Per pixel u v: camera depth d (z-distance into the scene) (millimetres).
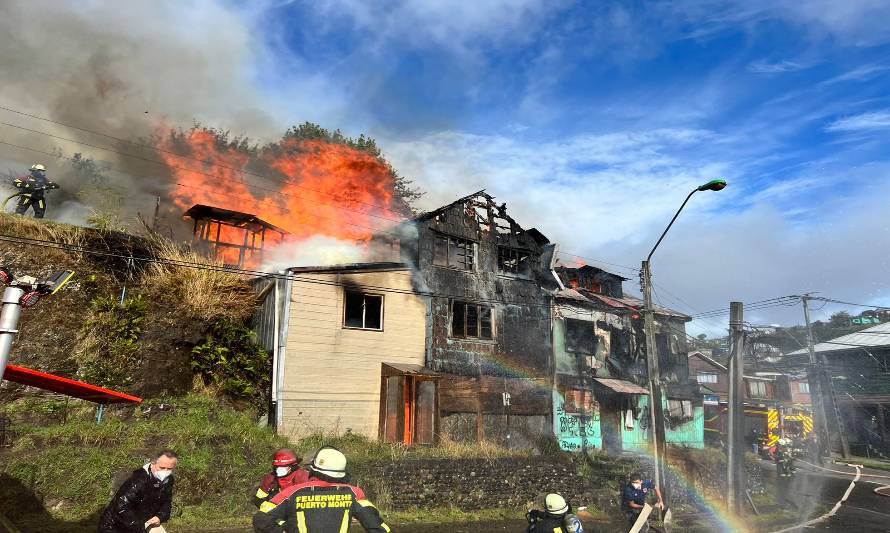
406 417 17906
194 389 15758
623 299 28969
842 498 20938
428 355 19484
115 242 16938
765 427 40094
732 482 16734
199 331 16562
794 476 22781
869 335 42031
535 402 21312
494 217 22953
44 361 14070
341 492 3793
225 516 11453
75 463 10812
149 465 5652
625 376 24938
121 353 14938
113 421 13117
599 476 18188
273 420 16156
